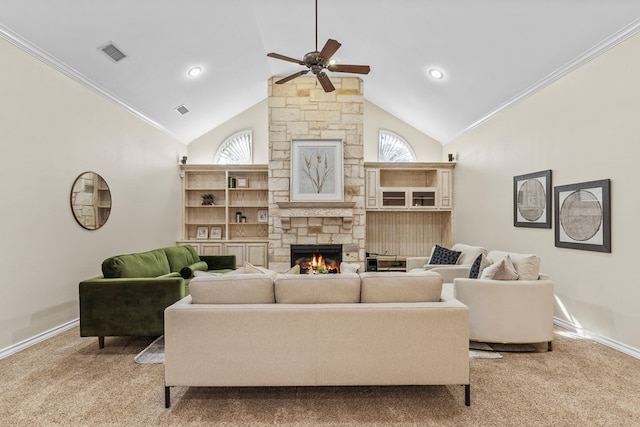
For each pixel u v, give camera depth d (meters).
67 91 3.87
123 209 4.93
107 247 4.56
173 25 4.04
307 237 6.43
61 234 3.78
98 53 3.86
